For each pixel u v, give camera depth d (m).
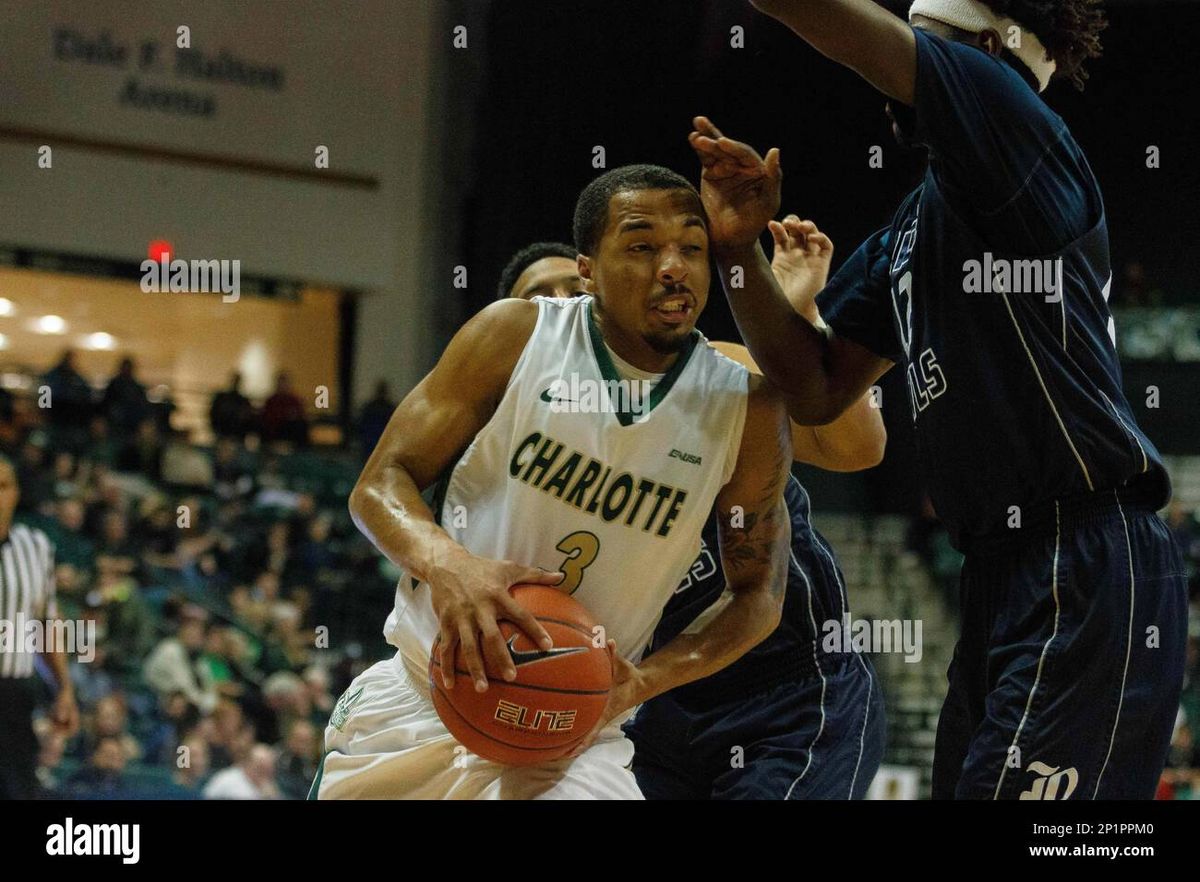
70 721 11.01
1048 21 5.00
